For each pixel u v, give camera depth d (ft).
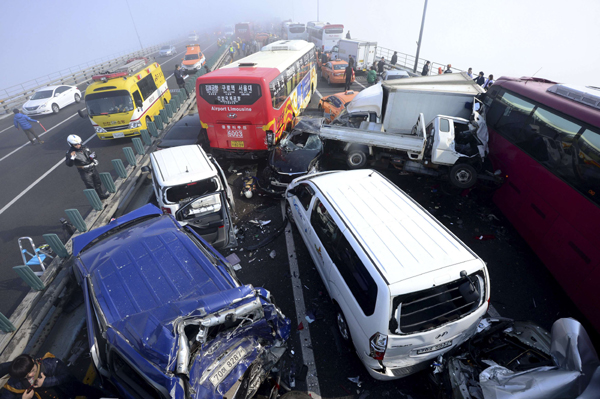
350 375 15.08
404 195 17.21
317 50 95.76
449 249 13.44
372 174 19.69
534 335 13.17
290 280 20.65
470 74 55.93
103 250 16.58
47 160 42.60
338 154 30.89
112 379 11.82
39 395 11.34
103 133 42.24
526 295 19.49
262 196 29.94
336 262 15.66
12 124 63.16
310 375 15.11
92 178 28.17
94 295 14.06
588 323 17.56
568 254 18.13
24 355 10.80
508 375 11.18
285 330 12.99
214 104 31.17
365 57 83.15
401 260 12.94
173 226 17.88
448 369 12.55
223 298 11.28
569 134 18.94
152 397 10.84
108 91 40.78
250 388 11.94
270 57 41.47
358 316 13.47
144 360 9.96
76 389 12.21
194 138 33.55
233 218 26.66
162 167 22.65
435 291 12.37
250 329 12.36
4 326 16.31
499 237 24.31
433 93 31.09
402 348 12.32
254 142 32.68
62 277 20.27
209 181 24.17
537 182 21.16
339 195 17.58
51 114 65.46
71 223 25.22
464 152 26.94
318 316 17.99
